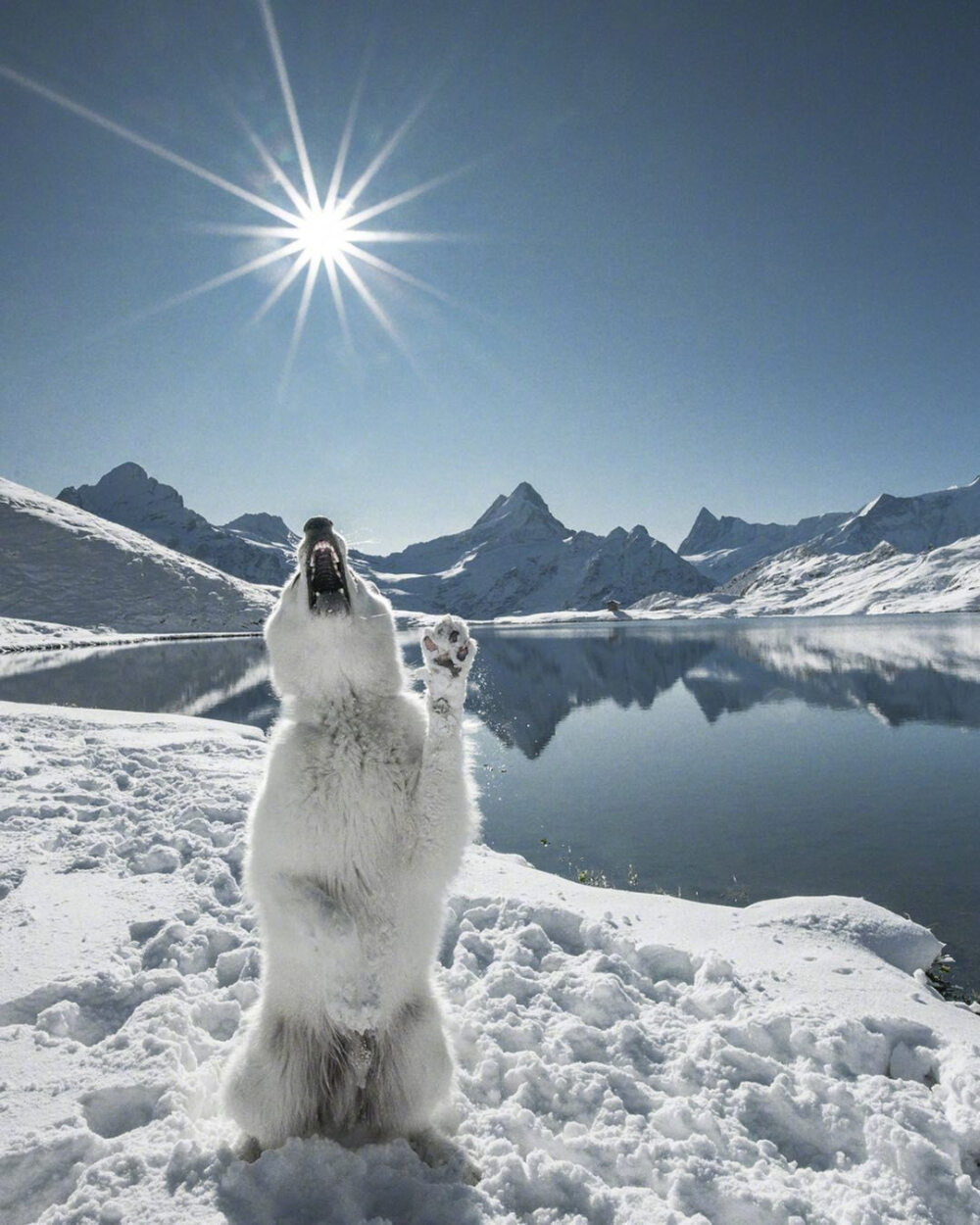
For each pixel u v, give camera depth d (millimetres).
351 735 2674
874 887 7812
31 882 5301
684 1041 3480
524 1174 2607
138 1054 3256
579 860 8820
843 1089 3014
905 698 23344
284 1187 2486
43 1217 2373
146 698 24172
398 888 2639
